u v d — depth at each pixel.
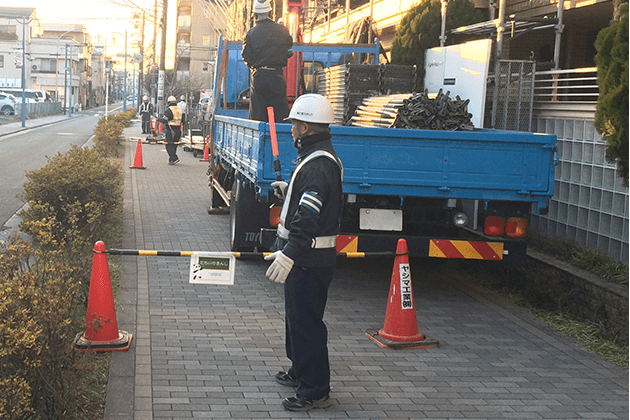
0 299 4.00
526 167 7.02
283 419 4.51
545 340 6.40
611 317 6.63
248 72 11.68
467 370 5.56
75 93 104.38
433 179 6.95
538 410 4.83
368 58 12.16
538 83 11.08
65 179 9.35
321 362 4.69
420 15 13.38
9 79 97.81
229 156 9.80
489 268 8.77
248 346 5.87
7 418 3.61
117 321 6.34
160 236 10.44
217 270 5.43
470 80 9.53
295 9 16.22
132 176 18.38
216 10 28.16
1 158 22.61
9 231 10.48
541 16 13.50
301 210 4.41
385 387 5.13
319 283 4.64
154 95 41.00
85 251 7.12
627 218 7.94
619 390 5.26
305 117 4.57
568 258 8.10
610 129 5.88
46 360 4.08
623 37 5.71
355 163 6.89
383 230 7.40
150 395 4.76
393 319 6.10
